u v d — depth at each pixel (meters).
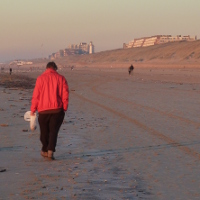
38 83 12.95
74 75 107.75
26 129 19.14
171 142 16.06
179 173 11.32
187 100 34.47
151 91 46.09
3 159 12.88
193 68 178.12
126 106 30.22
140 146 15.27
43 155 13.09
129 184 10.15
